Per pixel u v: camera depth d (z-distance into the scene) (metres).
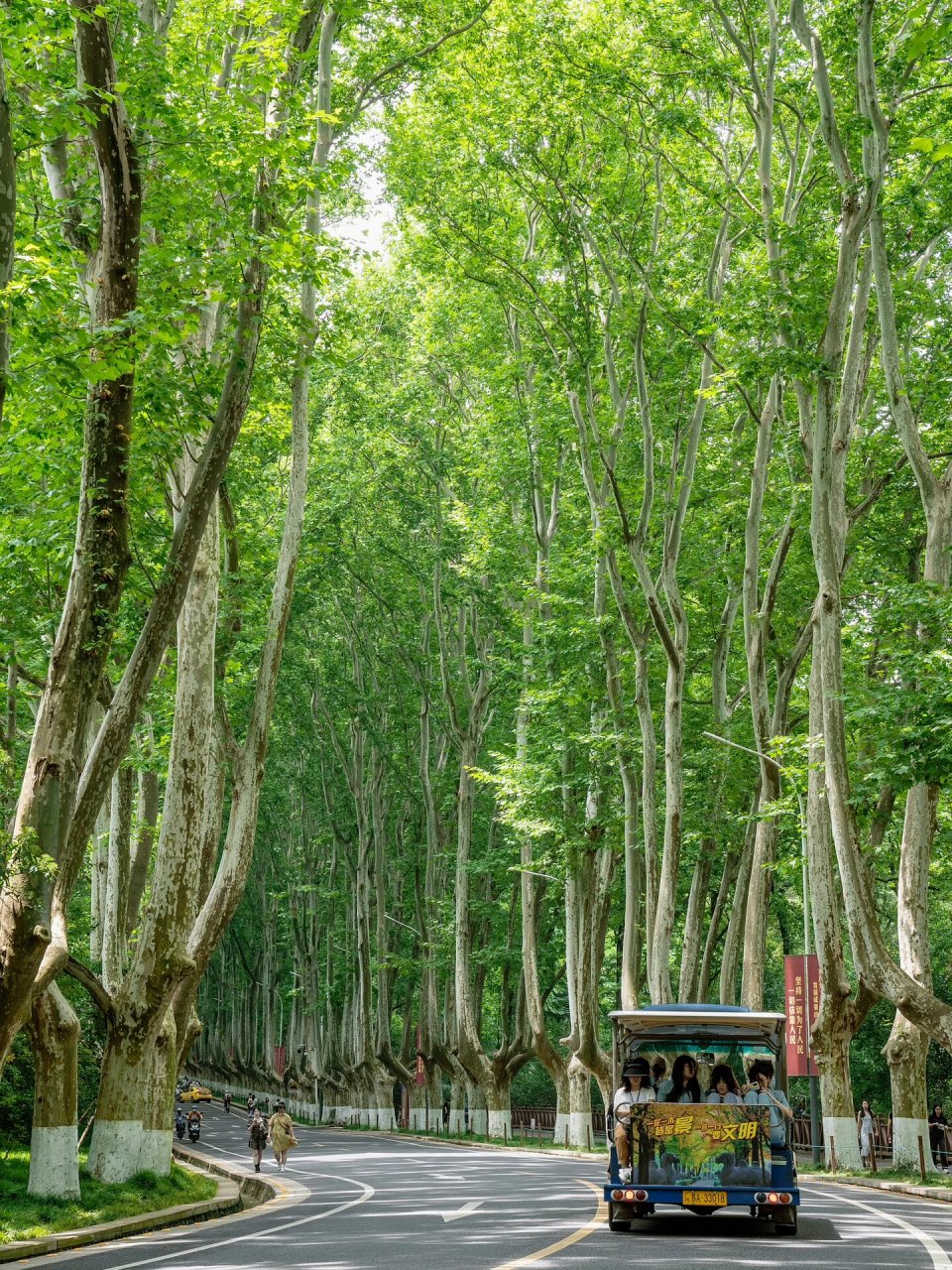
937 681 22.00
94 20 15.87
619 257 34.66
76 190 19.69
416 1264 11.72
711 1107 15.70
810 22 28.72
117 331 15.74
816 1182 27.42
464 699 54.72
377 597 53.12
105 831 38.19
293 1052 83.06
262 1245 14.60
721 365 28.42
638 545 32.66
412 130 35.88
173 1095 24.27
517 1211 18.44
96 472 16.23
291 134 18.52
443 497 49.53
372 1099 67.00
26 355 16.25
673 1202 15.27
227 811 73.00
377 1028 65.31
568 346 35.38
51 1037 20.78
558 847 41.41
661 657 37.91
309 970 72.62
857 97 24.83
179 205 18.17
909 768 21.78
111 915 29.08
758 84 28.66
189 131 17.62
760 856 31.91
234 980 96.44
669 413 35.53
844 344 29.41
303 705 59.91
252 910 85.56
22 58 16.58
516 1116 73.38
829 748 24.69
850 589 32.22
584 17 32.19
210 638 24.28
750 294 26.73
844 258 25.22
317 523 45.19
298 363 22.03
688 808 37.97
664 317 31.92
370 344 48.22
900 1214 18.12
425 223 36.19
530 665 40.56
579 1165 34.50
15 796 21.20
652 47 30.83
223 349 19.25
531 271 35.97
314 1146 51.25
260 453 33.31
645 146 33.09
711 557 37.78
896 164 28.56
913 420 25.36
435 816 55.53
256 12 19.28
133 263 16.67
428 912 56.50
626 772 36.53
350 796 65.31
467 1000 51.06
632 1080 16.38
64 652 15.98
